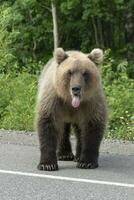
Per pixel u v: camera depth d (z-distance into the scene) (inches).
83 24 1105.4
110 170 478.6
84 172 469.7
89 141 485.4
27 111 714.8
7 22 971.3
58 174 461.1
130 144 577.9
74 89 456.4
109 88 756.0
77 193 402.0
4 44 923.4
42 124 478.6
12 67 890.1
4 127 701.3
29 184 426.9
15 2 1040.8
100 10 1022.4
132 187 419.8
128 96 736.3
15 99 759.1
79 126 499.8
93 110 482.0
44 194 398.9
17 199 385.7
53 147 478.3
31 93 755.4
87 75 465.1
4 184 426.3
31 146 579.5
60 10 1042.1
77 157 518.3
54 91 476.4
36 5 1059.3
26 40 1045.8
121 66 871.7
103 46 1111.6
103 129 488.7
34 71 879.1
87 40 1116.5
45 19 1077.8
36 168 482.0
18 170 472.7
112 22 1104.8
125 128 656.4
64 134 523.8
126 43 1126.4
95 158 486.9
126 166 495.8
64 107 482.9
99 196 394.6
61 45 1122.0
